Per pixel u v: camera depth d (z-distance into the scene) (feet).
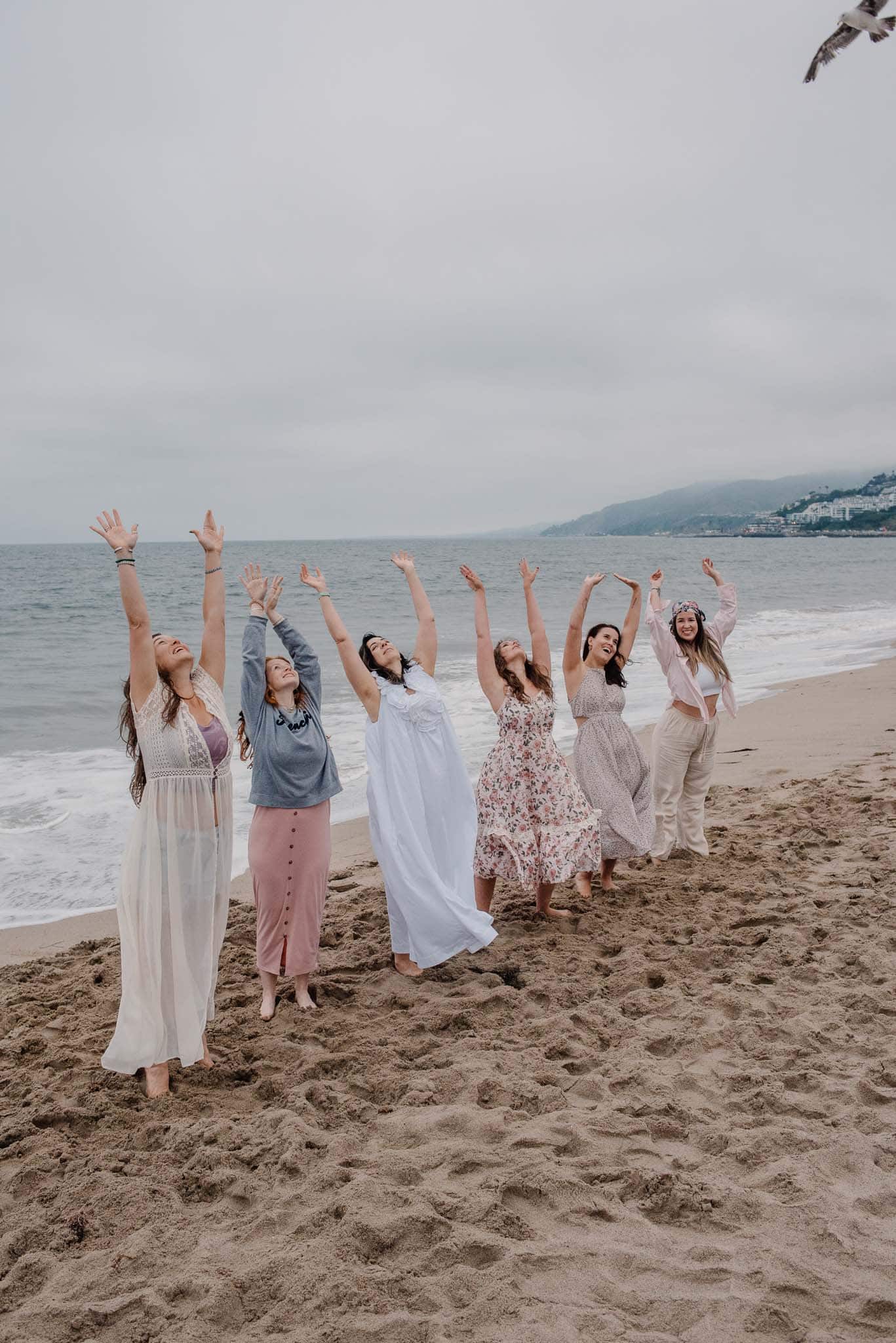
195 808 12.94
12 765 34.94
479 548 452.35
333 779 15.75
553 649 66.54
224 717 13.76
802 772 30.89
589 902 19.92
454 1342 7.99
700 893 20.11
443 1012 15.01
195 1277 8.93
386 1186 10.08
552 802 18.58
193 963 13.07
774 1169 10.29
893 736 35.55
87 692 52.24
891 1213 9.52
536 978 16.19
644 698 44.78
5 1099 12.80
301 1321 8.36
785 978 15.53
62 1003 16.26
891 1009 14.17
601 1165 10.60
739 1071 12.60
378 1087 12.79
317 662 16.22
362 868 23.91
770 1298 8.35
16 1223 9.99
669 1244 9.20
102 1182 10.56
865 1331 7.93
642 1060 13.07
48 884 23.13
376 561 254.88
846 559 278.87
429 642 18.01
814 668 55.83
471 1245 9.15
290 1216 9.84
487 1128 11.41
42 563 244.63
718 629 22.95
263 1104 12.61
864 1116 11.23
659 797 22.38
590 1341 7.93
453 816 17.33
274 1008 15.51
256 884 15.30
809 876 20.76
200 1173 10.78
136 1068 12.57
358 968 17.22
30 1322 8.46
